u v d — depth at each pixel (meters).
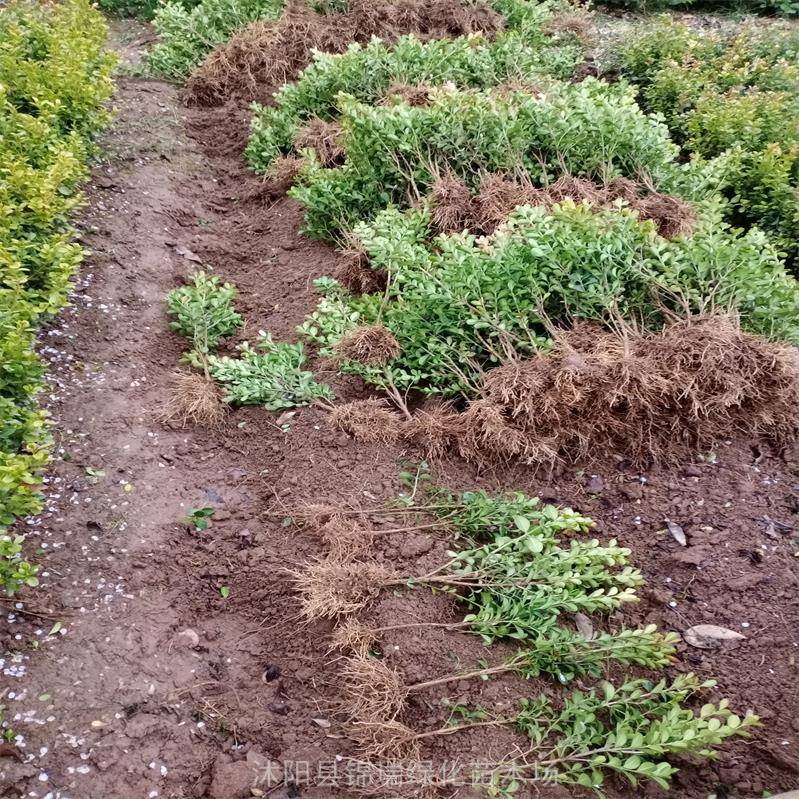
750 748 2.48
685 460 3.56
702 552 3.13
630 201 4.79
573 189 4.79
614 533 3.25
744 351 3.63
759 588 3.00
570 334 3.82
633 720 2.42
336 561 2.99
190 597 2.95
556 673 2.68
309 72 6.23
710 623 2.88
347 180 5.09
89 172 5.18
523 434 3.50
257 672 2.71
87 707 2.49
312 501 3.33
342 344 3.90
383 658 2.70
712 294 3.82
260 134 6.11
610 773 2.43
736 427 3.66
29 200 3.94
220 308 4.38
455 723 2.52
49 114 4.74
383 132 4.86
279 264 5.18
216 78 7.10
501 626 2.76
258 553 3.12
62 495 3.21
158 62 7.36
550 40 7.69
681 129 6.59
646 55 7.45
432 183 5.01
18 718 2.42
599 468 3.54
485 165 5.04
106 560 3.00
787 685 2.66
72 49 5.57
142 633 2.76
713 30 8.29
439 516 3.24
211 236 5.39
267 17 7.58
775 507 3.35
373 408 3.74
